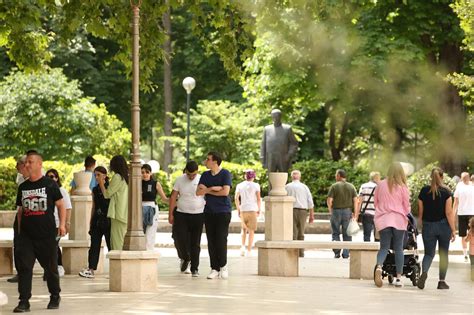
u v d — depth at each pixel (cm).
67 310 1623
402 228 2133
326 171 4944
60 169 4962
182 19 7138
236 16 2855
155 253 1966
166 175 5006
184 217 2312
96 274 2380
